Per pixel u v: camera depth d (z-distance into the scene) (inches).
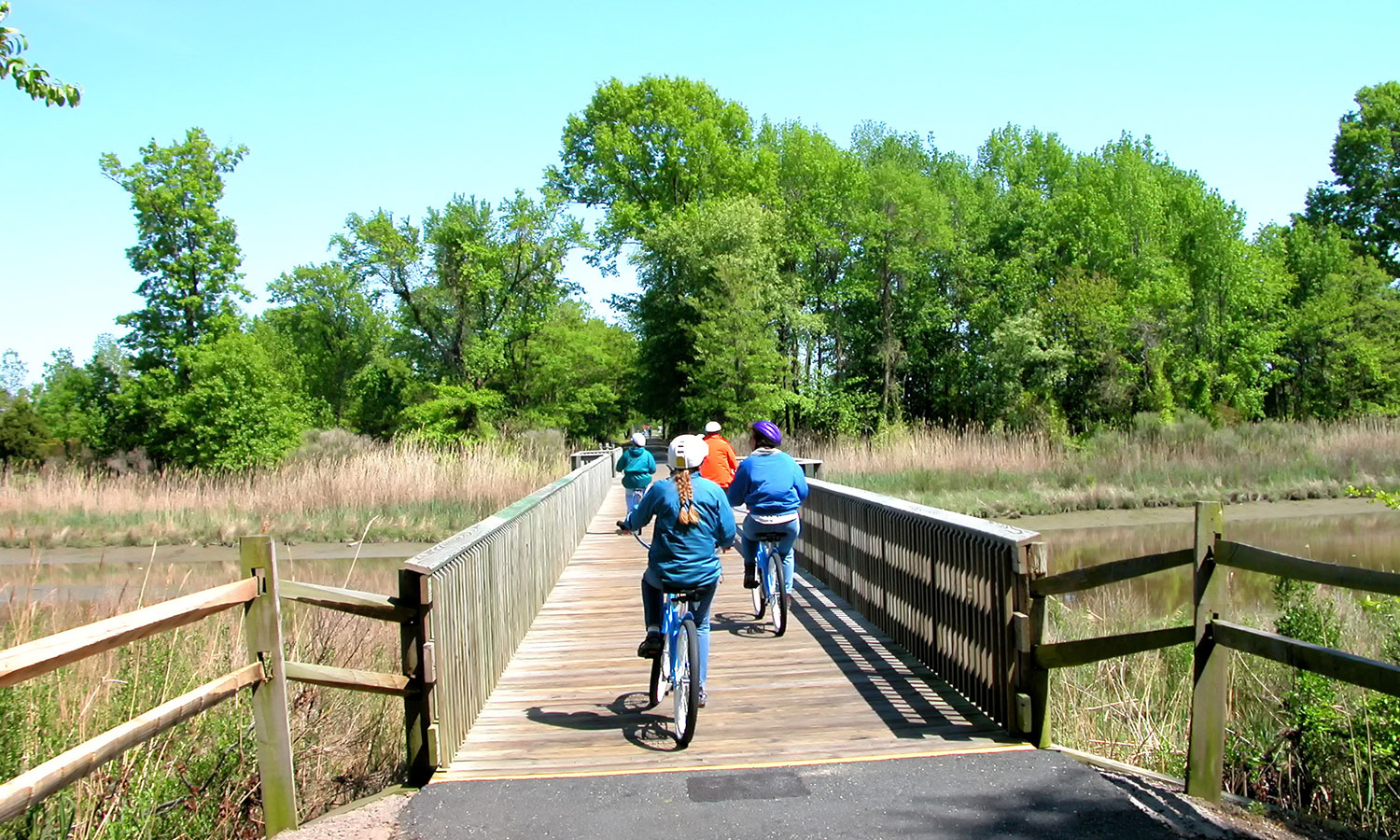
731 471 386.0
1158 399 1611.7
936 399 1979.6
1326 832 158.2
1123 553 737.6
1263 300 1771.7
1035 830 156.6
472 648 227.1
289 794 163.6
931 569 251.9
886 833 155.9
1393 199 2167.8
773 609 324.5
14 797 104.8
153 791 191.3
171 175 1617.9
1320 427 1357.0
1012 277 1787.6
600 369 2103.8
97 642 119.0
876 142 2201.0
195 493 1008.2
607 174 1829.5
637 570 471.5
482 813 169.9
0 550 852.6
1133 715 300.0
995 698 209.2
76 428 1825.8
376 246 1866.4
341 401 2504.9
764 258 1658.5
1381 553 714.8
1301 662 148.3
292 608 275.9
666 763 195.0
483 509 939.3
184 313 1647.4
